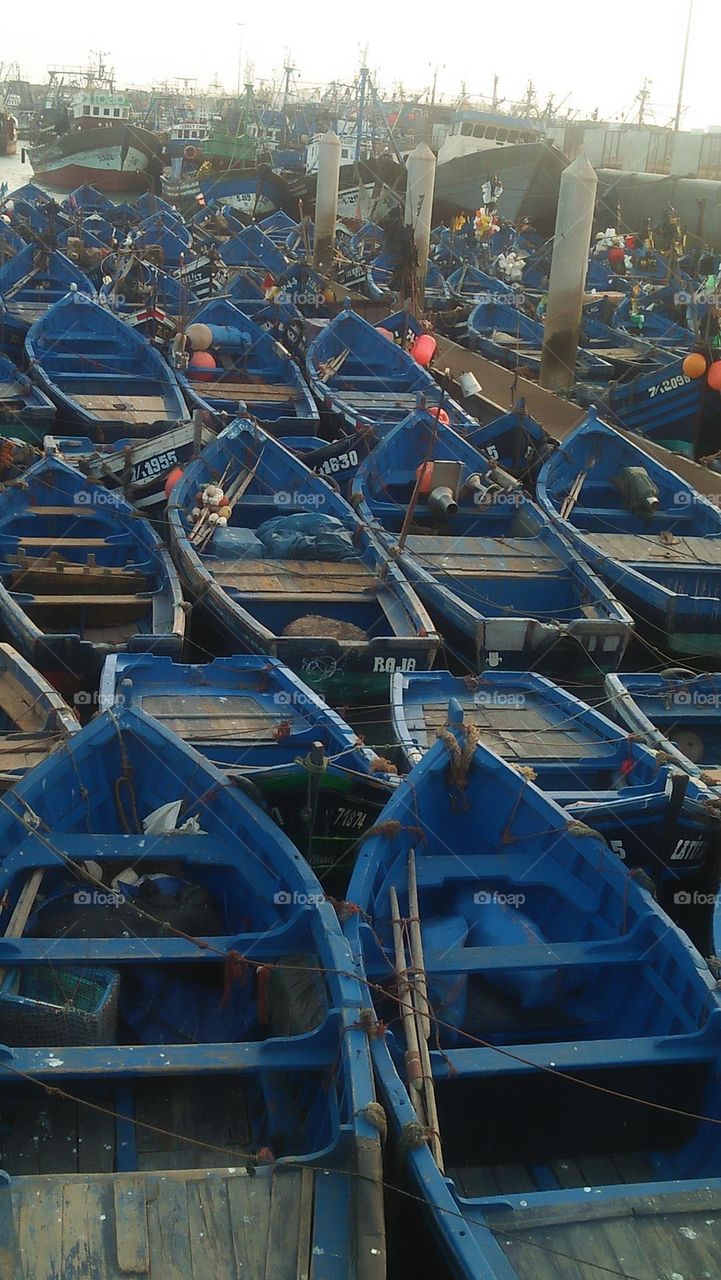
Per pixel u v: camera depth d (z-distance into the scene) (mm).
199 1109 7609
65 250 38281
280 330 28625
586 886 9102
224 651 14195
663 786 10297
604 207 57281
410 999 7656
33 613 13938
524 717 11883
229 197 63531
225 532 15711
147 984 8367
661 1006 8039
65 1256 5719
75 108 93188
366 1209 5914
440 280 44188
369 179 62312
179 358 24750
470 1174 7488
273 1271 5715
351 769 10367
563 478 19016
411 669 12977
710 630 14656
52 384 22281
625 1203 6215
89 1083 7605
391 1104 6598
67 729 10430
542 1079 7512
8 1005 7473
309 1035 7105
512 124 69125
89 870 8969
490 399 26188
